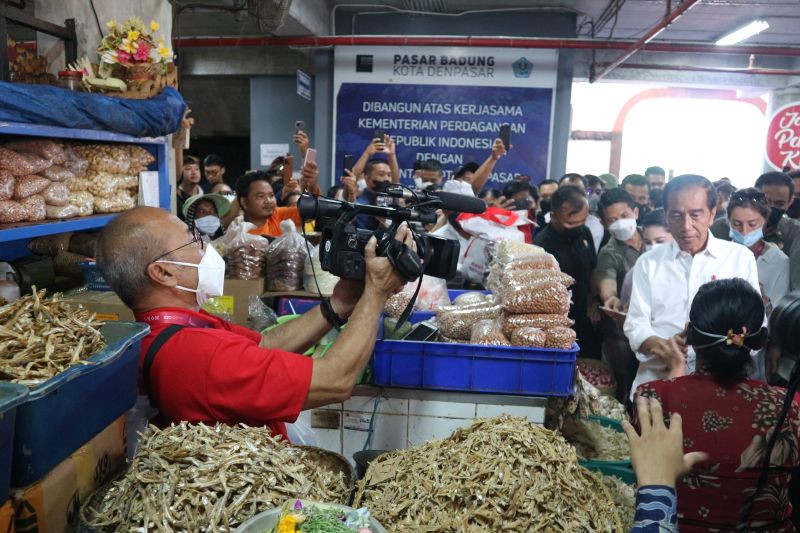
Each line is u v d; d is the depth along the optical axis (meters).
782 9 7.82
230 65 9.35
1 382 0.83
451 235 3.32
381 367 1.78
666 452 1.04
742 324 1.37
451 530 1.01
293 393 1.24
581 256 3.43
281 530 0.86
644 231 3.33
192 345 1.27
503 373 1.76
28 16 2.37
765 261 2.93
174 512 0.93
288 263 2.40
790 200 3.64
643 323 2.52
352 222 1.36
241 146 11.68
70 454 0.96
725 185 4.99
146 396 1.30
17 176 2.00
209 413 1.25
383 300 1.33
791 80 10.07
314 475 1.07
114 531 0.94
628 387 3.21
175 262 1.39
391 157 4.67
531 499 1.03
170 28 3.15
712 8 7.89
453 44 7.66
